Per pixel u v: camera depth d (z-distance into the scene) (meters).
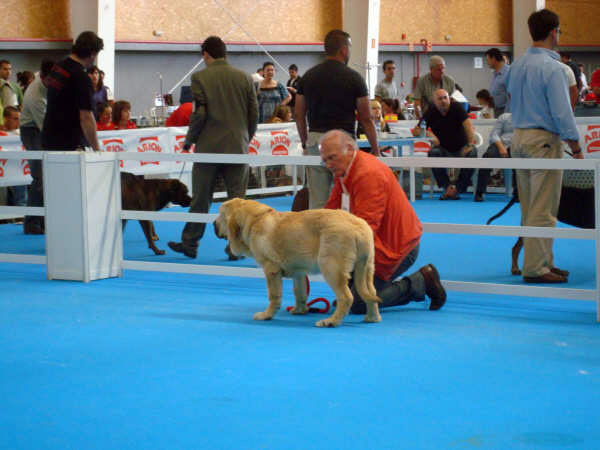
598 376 3.74
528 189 6.29
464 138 12.43
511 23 25.77
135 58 18.25
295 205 6.73
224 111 7.23
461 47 24.58
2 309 5.52
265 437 2.99
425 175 14.31
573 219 6.44
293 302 5.73
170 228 10.26
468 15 24.80
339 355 4.17
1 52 16.27
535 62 6.00
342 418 3.19
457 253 7.97
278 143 13.16
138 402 3.43
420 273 5.38
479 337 4.57
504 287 5.53
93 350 4.36
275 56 20.62
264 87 15.23
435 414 3.22
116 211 6.82
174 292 6.16
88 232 6.59
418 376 3.76
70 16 17.11
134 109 18.36
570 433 2.98
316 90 6.49
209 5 19.22
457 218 10.52
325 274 4.72
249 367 3.96
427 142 13.41
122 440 2.99
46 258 6.77
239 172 7.41
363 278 4.82
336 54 6.54
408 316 5.19
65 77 7.07
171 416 3.25
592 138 10.91
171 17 18.66
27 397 3.54
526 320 5.07
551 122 6.00
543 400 3.38
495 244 8.48
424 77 14.25
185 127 12.05
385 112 15.80
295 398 3.45
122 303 5.71
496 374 3.79
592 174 6.28
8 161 10.12
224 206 5.10
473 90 25.36
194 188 7.45
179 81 19.11
